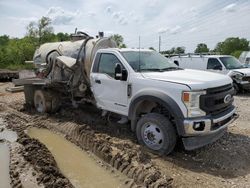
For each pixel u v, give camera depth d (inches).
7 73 769.6
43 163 203.3
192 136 202.5
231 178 182.1
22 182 181.0
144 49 277.9
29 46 1587.1
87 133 261.4
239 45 3228.3
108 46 331.3
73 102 335.3
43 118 335.0
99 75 268.5
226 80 221.9
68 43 359.6
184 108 198.5
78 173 198.5
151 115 217.2
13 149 239.3
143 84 223.9
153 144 217.2
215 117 202.1
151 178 178.2
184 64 584.1
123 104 245.3
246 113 343.9
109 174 195.8
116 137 256.8
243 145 229.9
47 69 352.2
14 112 374.9
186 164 201.5
